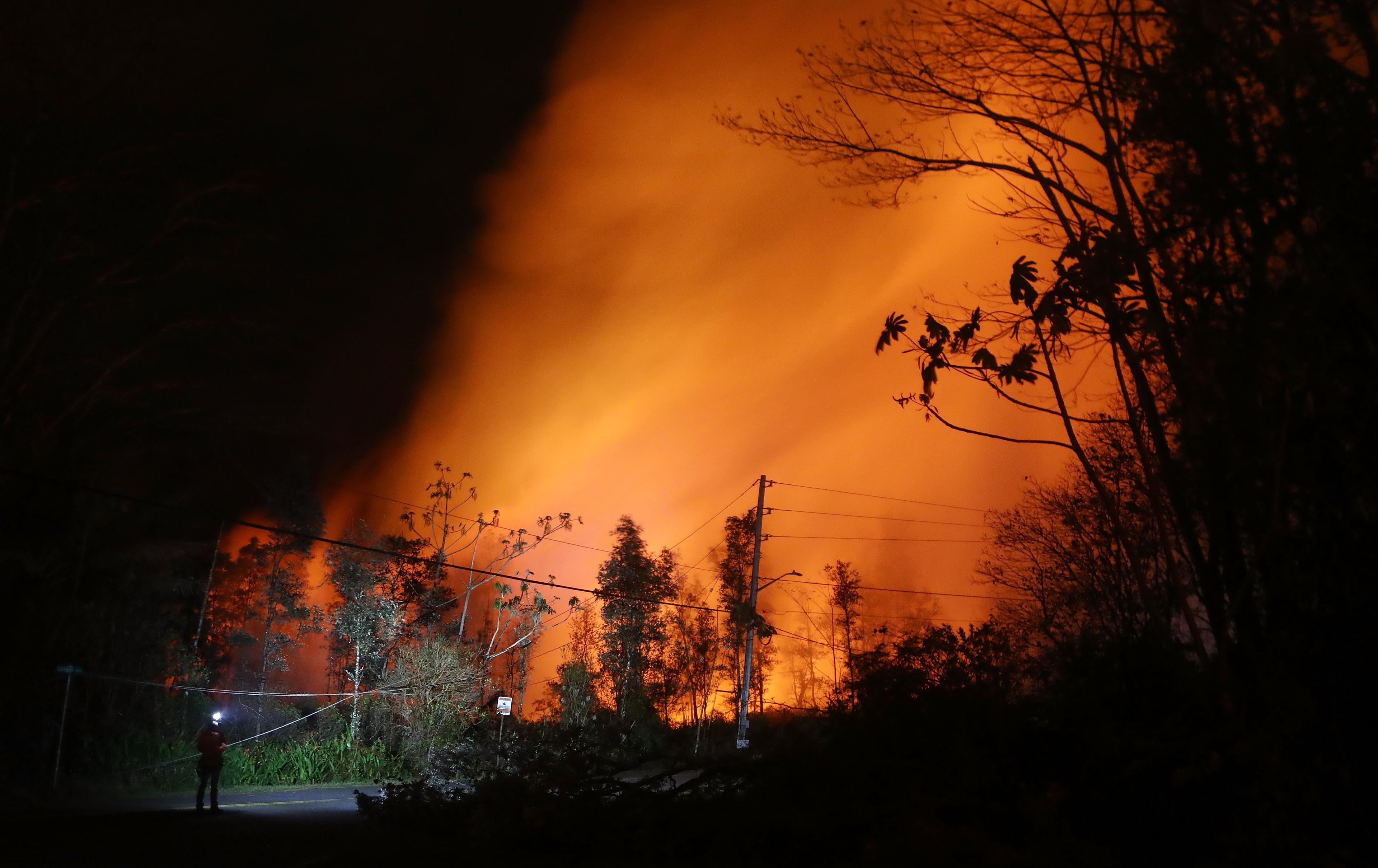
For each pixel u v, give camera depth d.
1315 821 6.82
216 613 43.38
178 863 11.38
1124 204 8.09
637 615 47.03
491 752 13.14
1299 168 6.77
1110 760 7.73
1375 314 6.58
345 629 39.41
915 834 7.82
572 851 10.17
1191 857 7.27
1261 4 6.80
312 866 10.75
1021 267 8.31
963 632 10.55
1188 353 7.16
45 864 11.24
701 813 9.69
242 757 31.72
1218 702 7.31
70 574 27.17
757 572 36.81
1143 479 11.81
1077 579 18.66
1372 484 6.96
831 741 9.70
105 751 27.12
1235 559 7.51
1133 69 7.89
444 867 10.02
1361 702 6.98
